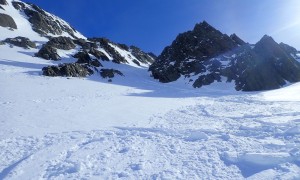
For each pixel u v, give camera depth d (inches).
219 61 2518.5
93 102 1138.7
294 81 1956.2
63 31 3917.3
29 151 534.0
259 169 408.8
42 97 1157.7
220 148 516.7
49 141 595.8
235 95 1568.7
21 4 3821.4
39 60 2306.8
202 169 428.1
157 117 889.5
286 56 2080.5
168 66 2669.8
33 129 684.7
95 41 3479.3
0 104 956.6
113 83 1983.3
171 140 596.4
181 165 450.6
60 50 2719.0
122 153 523.5
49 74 1827.0
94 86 1679.4
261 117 786.2
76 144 577.9
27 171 442.6
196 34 2977.4
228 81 2151.8
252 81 1902.1
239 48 2677.2
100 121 801.6
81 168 450.3
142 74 2726.4
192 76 2400.3
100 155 512.7
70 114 877.2
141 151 530.9
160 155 504.7
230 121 770.2
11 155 514.0
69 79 1817.2
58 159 494.9
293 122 665.0
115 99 1262.3
